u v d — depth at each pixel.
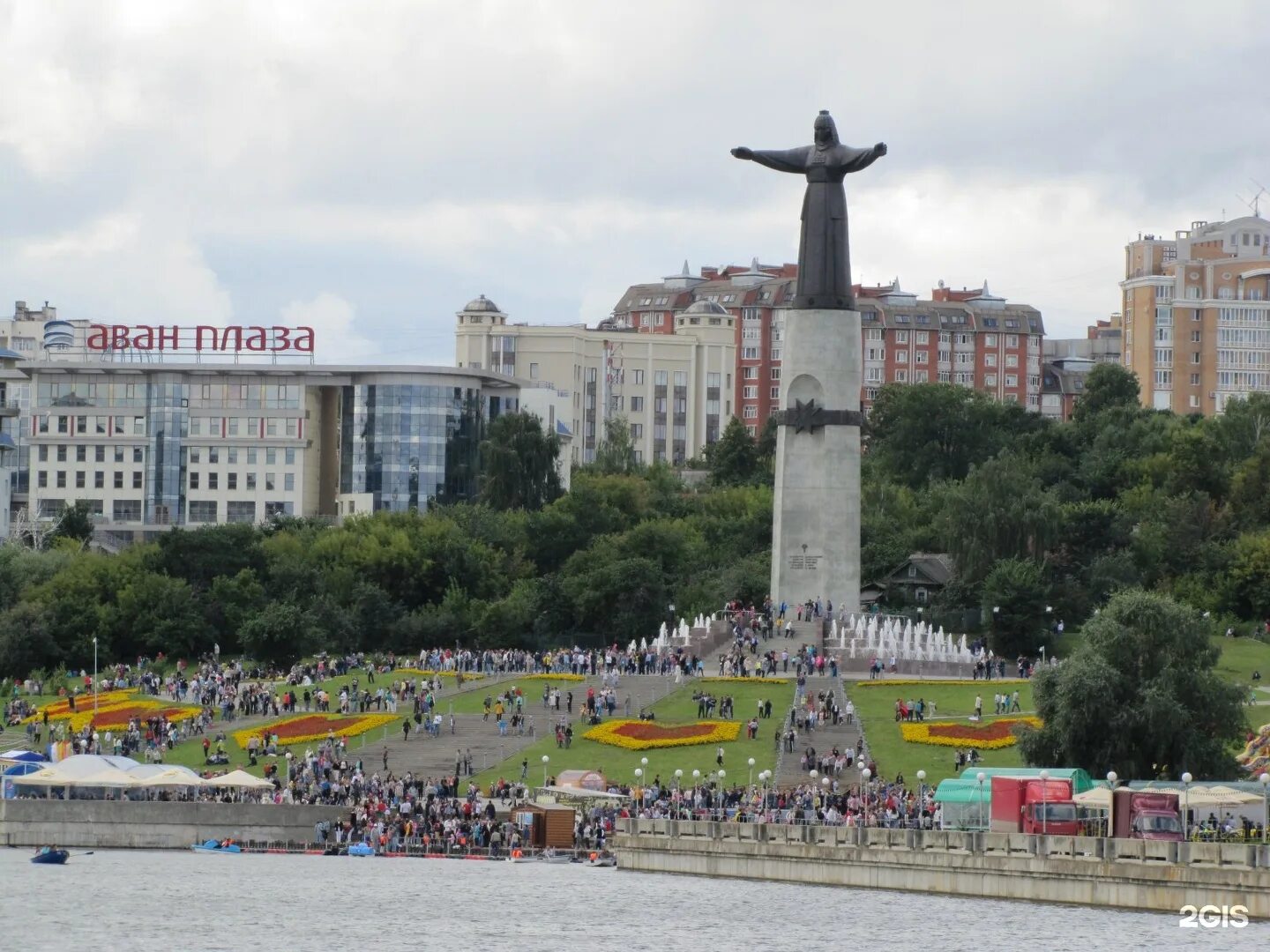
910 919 144.12
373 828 182.50
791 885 162.12
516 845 179.12
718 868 167.38
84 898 156.88
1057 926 138.25
